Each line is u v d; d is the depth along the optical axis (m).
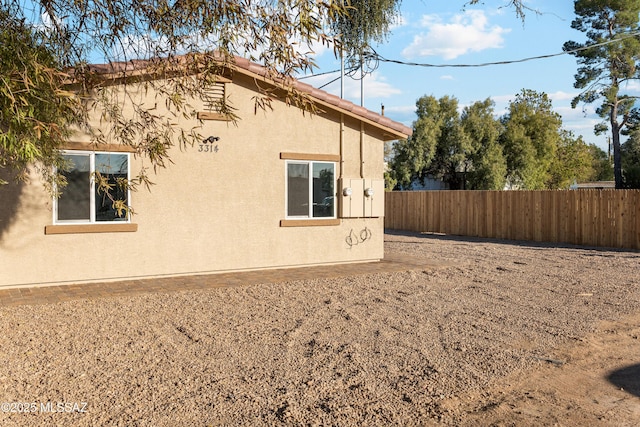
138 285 9.84
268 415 4.27
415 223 23.52
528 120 44.03
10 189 9.34
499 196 19.98
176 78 7.93
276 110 11.73
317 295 9.03
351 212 12.59
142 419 4.18
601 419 4.20
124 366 5.38
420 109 41.94
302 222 12.08
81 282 9.95
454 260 13.61
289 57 5.93
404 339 6.38
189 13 6.23
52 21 5.98
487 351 5.91
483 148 40.88
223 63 7.39
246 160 11.45
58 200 9.73
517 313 7.75
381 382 4.98
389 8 14.24
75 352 5.82
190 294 9.05
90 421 4.13
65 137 8.50
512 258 14.09
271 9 5.87
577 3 32.22
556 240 18.23
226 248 11.30
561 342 6.28
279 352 5.87
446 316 7.56
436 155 42.19
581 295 9.10
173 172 10.73
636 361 5.61
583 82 33.91
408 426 4.09
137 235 10.43
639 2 30.73
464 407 4.43
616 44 31.17
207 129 11.01
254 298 8.77
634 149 39.16
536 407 4.43
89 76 6.90
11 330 6.68
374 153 12.96
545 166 44.69
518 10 8.29
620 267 12.45
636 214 16.06
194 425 4.09
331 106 11.97
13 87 5.05
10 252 9.38
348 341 6.30
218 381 4.99
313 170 12.30
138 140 10.23
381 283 10.20
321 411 4.34
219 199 11.20
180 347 6.03
